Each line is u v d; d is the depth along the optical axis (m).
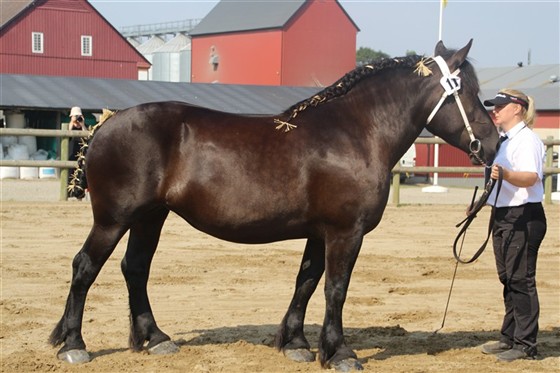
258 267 10.36
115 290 8.81
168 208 6.10
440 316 7.96
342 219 5.84
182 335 7.02
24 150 26.48
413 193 22.70
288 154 5.86
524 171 6.13
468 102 6.09
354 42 51.06
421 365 6.18
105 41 47.62
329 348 5.94
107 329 7.16
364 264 10.72
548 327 7.51
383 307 8.36
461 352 6.60
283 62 49.53
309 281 6.29
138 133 5.87
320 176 5.82
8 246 11.22
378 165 5.95
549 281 9.82
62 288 8.82
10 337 6.83
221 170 5.84
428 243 12.52
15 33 44.94
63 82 29.19
